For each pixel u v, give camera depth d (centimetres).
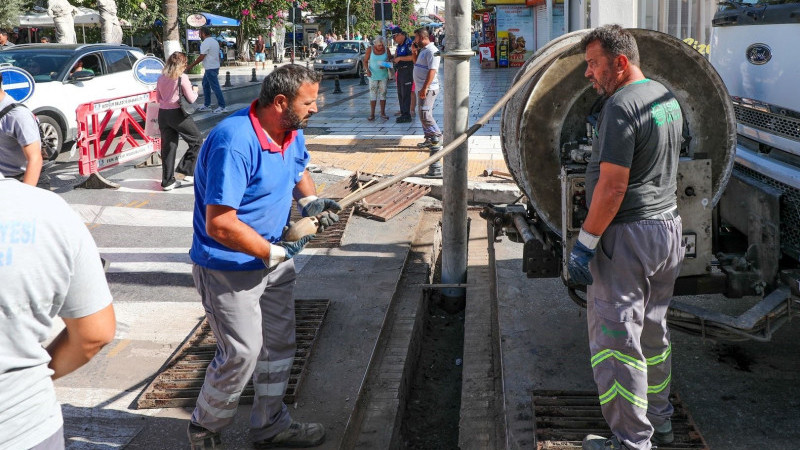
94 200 874
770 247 386
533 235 439
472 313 544
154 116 922
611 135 310
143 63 1015
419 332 552
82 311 201
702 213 373
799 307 371
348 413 400
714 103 397
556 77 403
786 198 402
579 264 319
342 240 692
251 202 319
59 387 430
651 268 323
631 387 324
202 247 320
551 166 415
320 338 492
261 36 3878
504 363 446
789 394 405
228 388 332
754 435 366
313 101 313
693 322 376
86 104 897
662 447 352
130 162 1092
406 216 777
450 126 568
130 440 376
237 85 2434
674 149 326
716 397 404
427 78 1055
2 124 545
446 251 598
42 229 189
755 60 441
